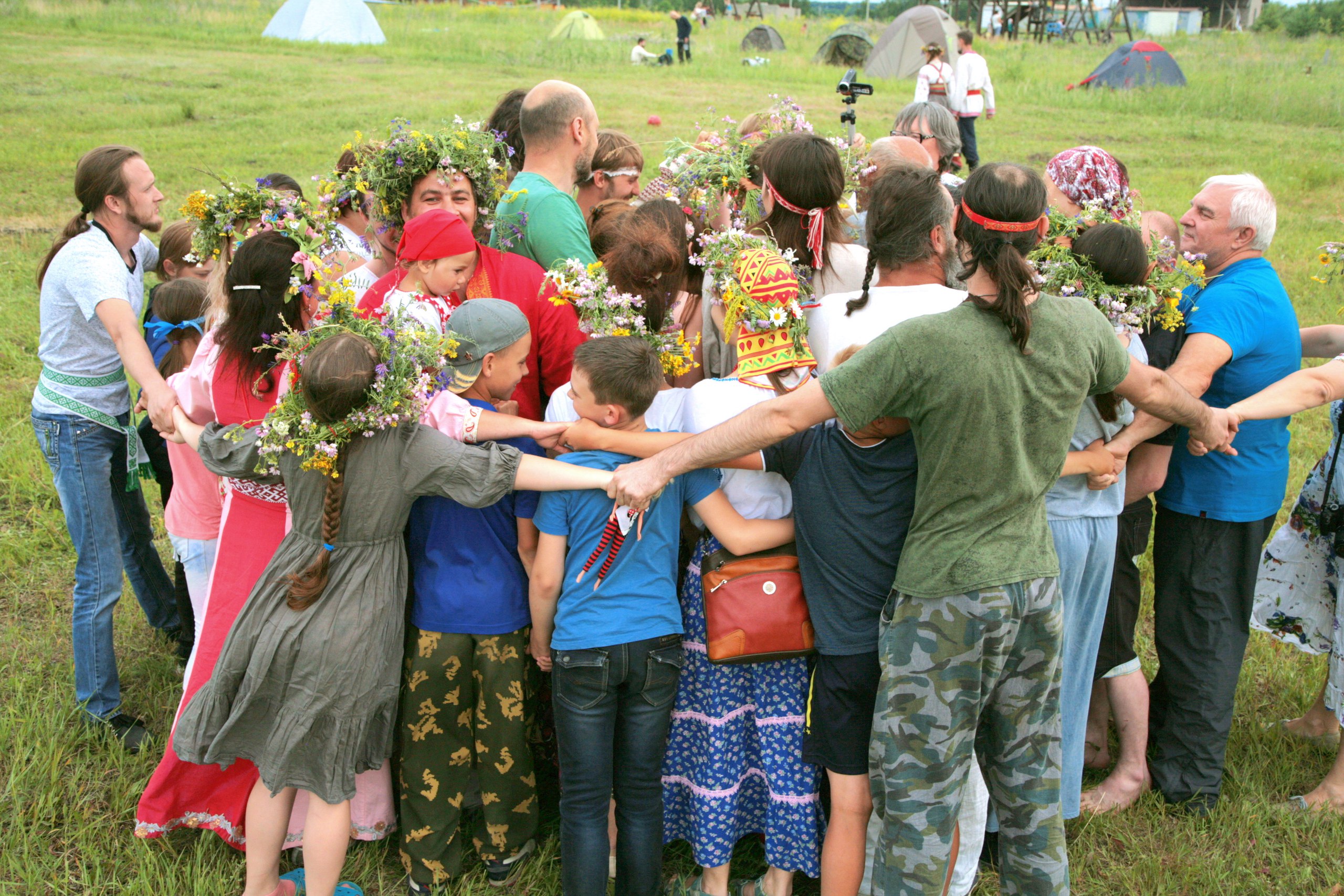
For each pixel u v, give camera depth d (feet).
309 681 8.84
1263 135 55.62
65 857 10.30
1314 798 11.41
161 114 49.78
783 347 9.24
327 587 8.96
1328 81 72.08
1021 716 8.71
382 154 10.84
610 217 11.75
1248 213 10.77
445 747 9.76
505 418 9.34
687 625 9.86
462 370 9.42
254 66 69.72
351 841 10.73
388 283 10.39
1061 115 61.93
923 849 8.50
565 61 80.18
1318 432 20.93
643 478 8.68
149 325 12.81
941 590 8.12
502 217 11.70
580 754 9.07
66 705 12.15
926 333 7.83
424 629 9.62
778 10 153.48
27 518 16.58
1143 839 11.09
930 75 48.39
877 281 10.41
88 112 50.14
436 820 9.84
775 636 9.03
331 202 11.30
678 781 10.14
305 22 85.76
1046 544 8.41
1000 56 89.04
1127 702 11.38
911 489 8.71
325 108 54.65
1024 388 7.86
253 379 9.55
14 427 18.95
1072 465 9.61
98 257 11.41
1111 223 9.93
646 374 8.95
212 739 9.20
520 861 10.35
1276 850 10.89
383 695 9.14
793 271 9.52
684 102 61.00
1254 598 11.69
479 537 9.57
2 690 12.63
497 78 69.72
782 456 9.14
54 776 11.05
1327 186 42.52
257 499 9.96
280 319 9.49
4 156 39.55
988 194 7.72
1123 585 11.07
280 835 9.39
